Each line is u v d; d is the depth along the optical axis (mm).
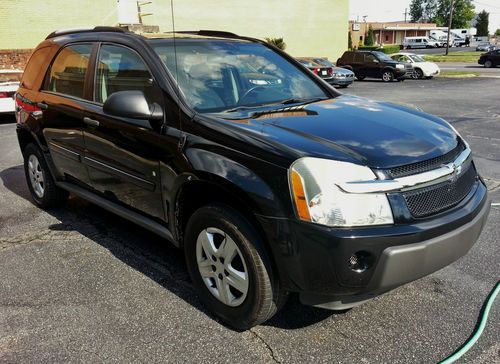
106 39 4039
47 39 5066
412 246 2549
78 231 4664
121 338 2973
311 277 2584
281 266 2656
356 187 2510
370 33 77500
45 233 4625
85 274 3789
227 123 3027
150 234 4562
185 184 3111
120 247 4277
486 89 18781
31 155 5223
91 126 3973
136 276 3742
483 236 4340
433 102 14836
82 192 4465
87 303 3371
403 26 94375
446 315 3146
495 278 3607
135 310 3275
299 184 2549
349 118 3229
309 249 2537
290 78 4117
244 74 3863
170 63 3537
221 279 3029
